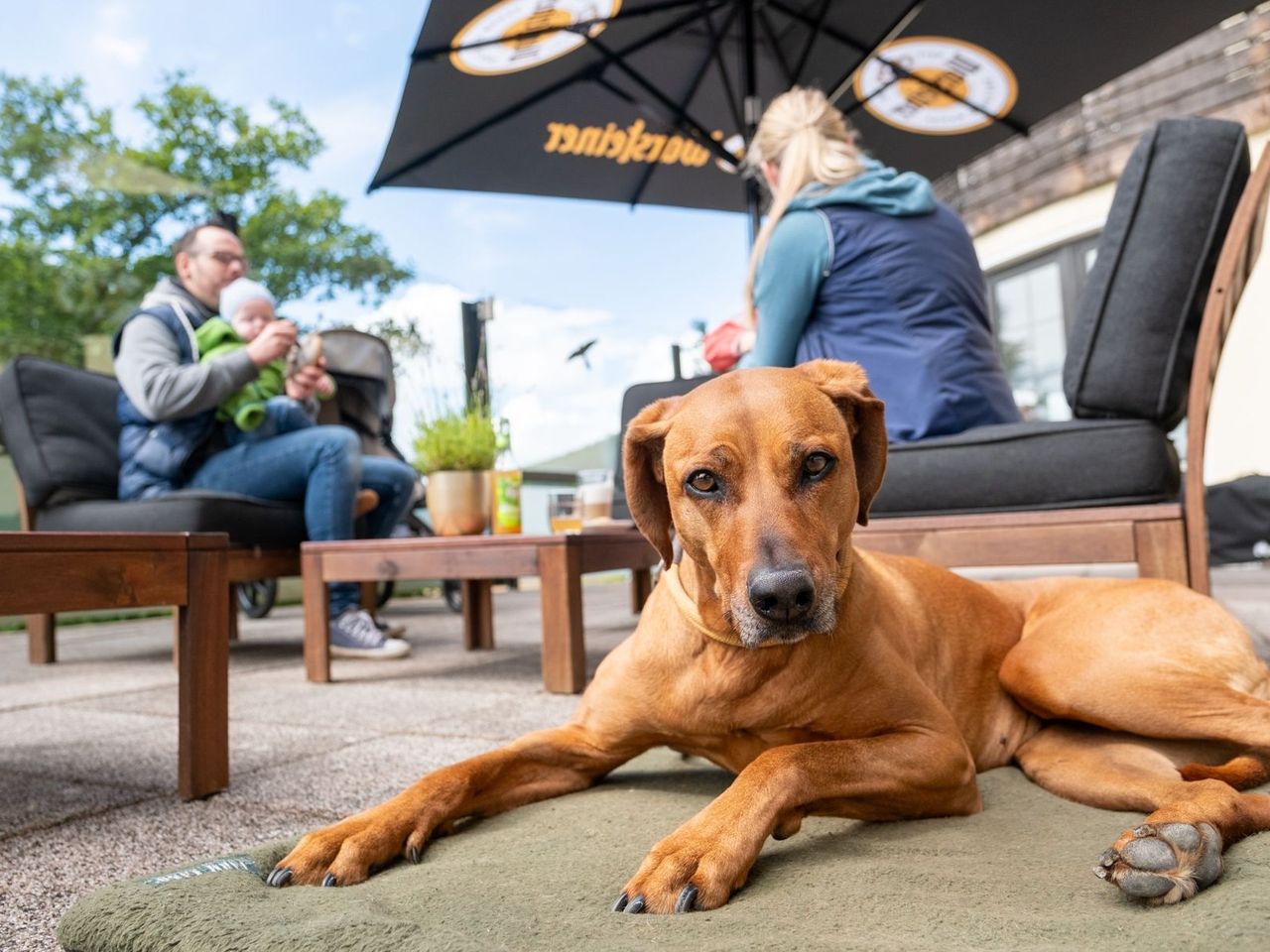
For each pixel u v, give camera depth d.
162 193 10.77
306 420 4.37
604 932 1.07
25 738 2.56
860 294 2.89
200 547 1.94
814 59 4.62
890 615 1.72
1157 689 1.66
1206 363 2.36
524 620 5.93
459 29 4.03
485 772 1.64
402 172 4.97
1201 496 2.36
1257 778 1.55
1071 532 2.49
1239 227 2.36
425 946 1.01
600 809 1.67
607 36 4.57
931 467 2.69
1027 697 1.85
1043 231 9.23
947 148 4.89
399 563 3.30
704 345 3.59
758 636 1.36
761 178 3.78
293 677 3.62
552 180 5.20
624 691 1.70
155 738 2.52
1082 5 4.00
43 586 1.64
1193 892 1.09
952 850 1.36
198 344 4.06
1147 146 2.52
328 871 1.33
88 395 4.32
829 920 1.09
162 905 1.17
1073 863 1.29
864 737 1.58
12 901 1.38
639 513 1.67
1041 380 9.48
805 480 1.46
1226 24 7.90
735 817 1.26
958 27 4.20
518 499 3.59
